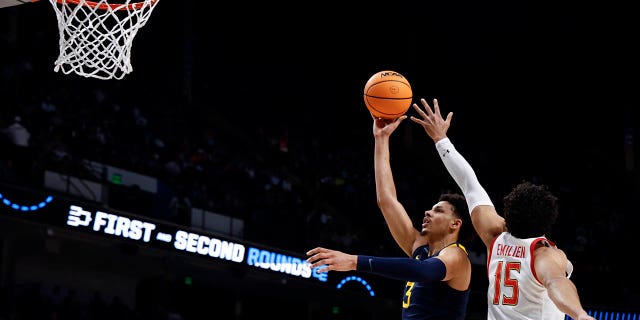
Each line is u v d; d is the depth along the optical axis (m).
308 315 13.41
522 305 2.91
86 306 11.28
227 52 17.33
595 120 17.75
